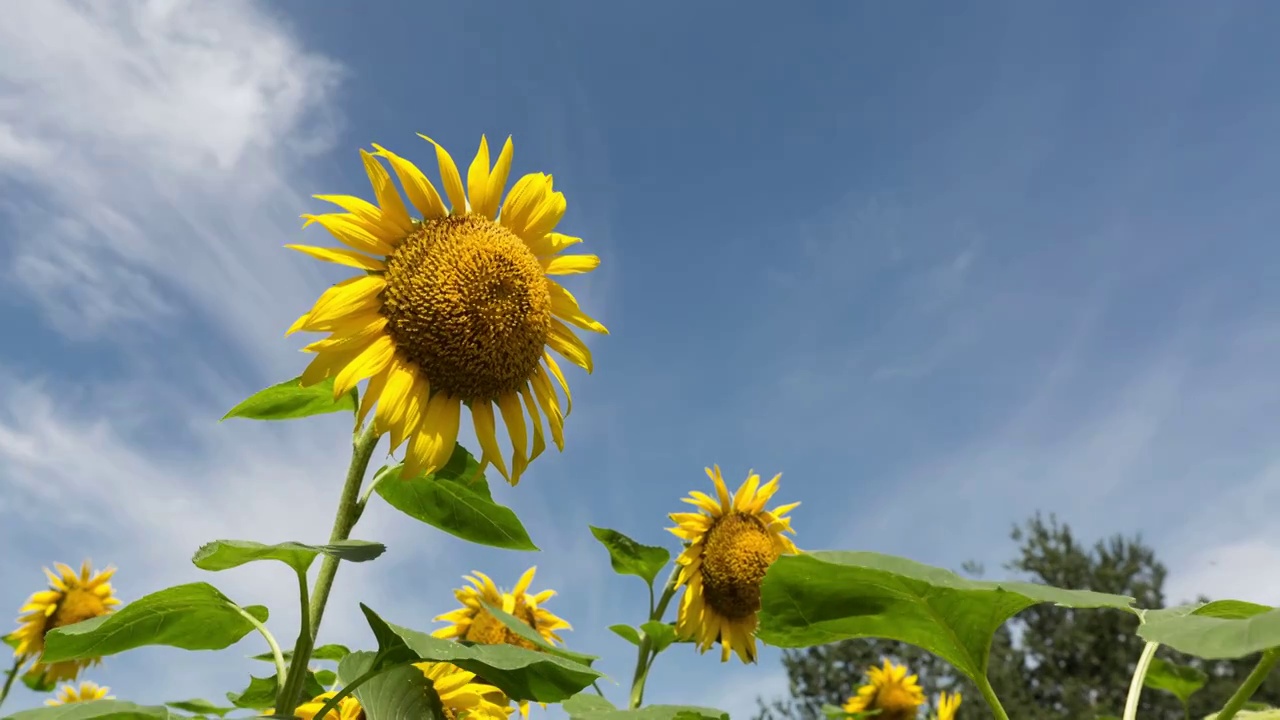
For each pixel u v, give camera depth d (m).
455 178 3.66
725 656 6.19
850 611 2.49
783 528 6.49
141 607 2.82
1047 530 34.31
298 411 3.53
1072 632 31.09
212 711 4.91
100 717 2.27
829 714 8.29
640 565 5.84
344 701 3.21
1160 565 32.47
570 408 3.88
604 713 3.78
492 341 3.45
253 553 2.53
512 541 3.61
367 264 3.39
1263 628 1.67
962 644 2.45
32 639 7.64
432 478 3.42
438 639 2.64
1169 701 28.83
